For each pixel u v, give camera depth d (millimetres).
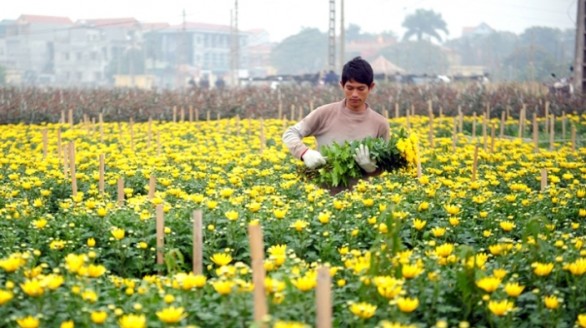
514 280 7469
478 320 6969
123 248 9133
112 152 17766
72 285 6738
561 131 31922
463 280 6820
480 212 10570
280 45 160125
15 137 23234
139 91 41594
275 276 6695
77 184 14328
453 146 19922
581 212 10406
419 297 6770
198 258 8094
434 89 39844
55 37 163500
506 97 36781
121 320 6121
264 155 17344
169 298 6371
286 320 6125
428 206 10570
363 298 6699
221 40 177375
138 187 14516
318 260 8656
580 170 15852
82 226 9766
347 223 9820
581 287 7117
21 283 7031
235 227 9594
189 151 19141
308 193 11938
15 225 10039
